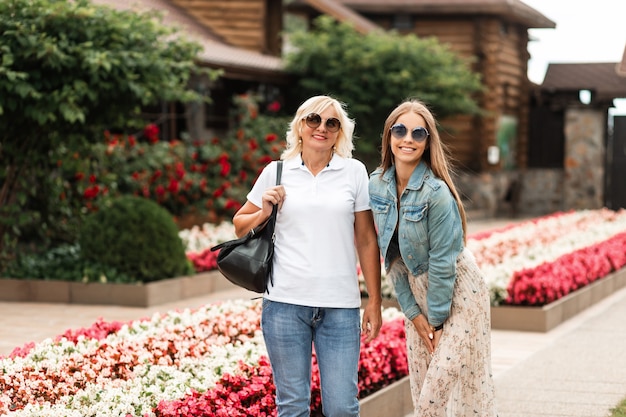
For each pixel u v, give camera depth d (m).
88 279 11.11
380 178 4.73
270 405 5.43
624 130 27.56
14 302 11.23
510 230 15.91
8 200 11.97
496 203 26.72
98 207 12.86
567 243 13.86
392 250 4.80
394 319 8.12
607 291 12.43
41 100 10.63
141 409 5.25
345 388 4.57
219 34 23.80
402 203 4.66
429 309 4.69
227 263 4.63
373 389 6.47
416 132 4.60
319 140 4.66
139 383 5.67
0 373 5.84
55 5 10.77
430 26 26.39
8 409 5.30
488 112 24.92
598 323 10.21
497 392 7.02
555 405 6.63
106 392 5.47
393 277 4.89
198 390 5.65
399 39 22.55
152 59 11.34
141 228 11.27
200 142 17.70
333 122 4.65
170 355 6.60
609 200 27.78
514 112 28.42
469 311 4.73
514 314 9.74
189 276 11.78
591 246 13.49
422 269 4.73
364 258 4.82
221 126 20.78
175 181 15.19
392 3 25.94
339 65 21.92
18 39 10.43
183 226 16.31
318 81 22.22
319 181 4.70
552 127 28.88
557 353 8.47
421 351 4.95
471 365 4.79
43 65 10.57
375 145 22.30
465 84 22.69
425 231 4.63
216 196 16.23
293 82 22.86
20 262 11.81
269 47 24.30
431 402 4.75
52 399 5.50
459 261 4.74
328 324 4.63
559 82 28.53
